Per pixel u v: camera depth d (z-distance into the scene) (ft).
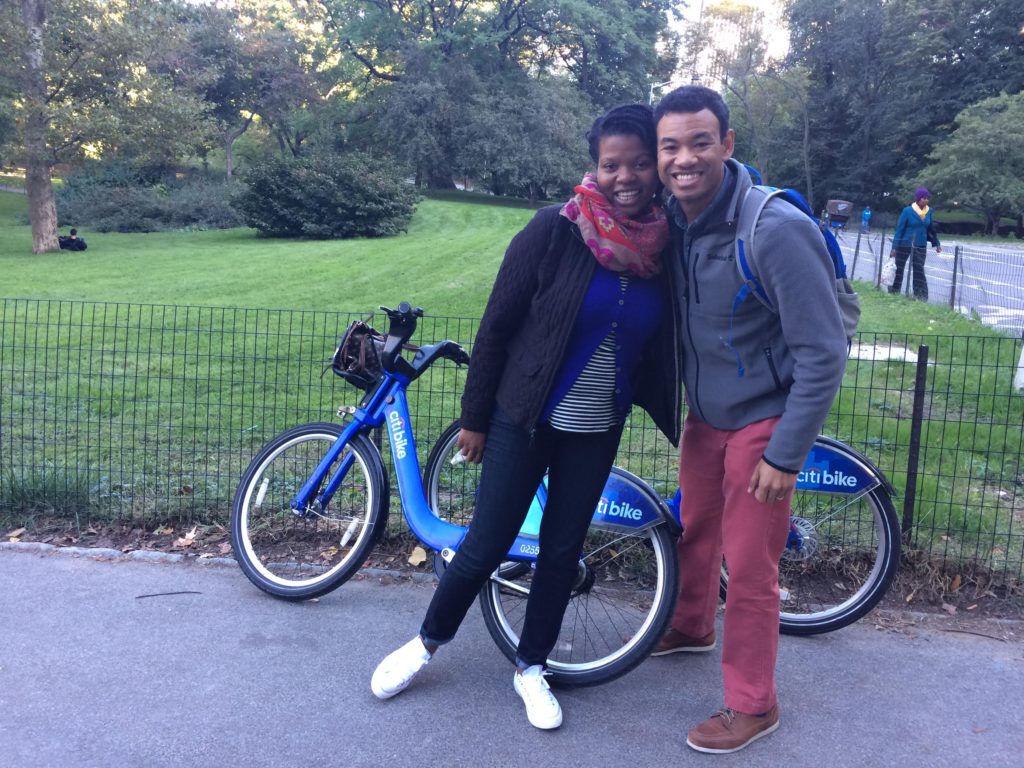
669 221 8.77
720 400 9.00
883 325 34.12
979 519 13.57
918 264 43.19
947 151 140.26
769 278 8.15
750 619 8.98
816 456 11.30
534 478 9.26
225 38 141.69
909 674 10.36
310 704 9.69
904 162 171.32
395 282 50.55
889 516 11.12
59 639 10.93
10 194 146.61
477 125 130.72
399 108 132.36
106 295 45.98
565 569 9.46
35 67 69.51
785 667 10.50
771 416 8.77
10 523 14.48
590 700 9.89
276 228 82.17
